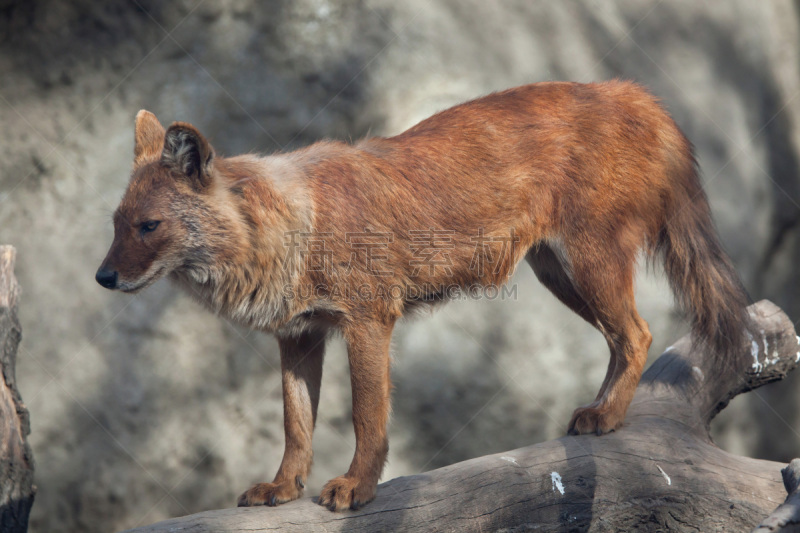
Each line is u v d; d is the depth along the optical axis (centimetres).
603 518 547
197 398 1019
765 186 1161
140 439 1008
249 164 567
